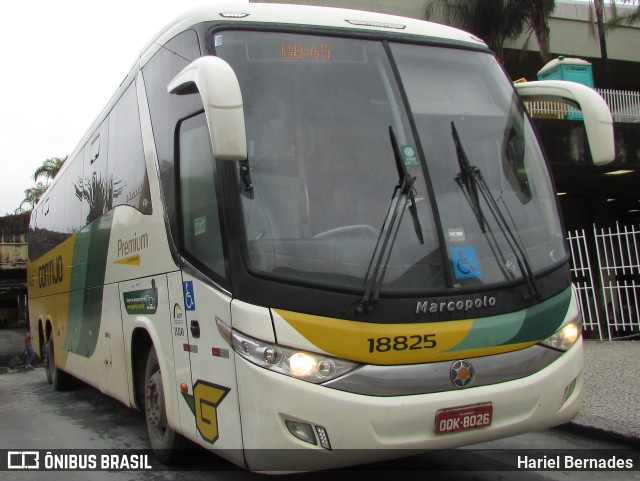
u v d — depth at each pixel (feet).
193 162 14.60
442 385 12.12
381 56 14.87
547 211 14.88
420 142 13.94
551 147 43.29
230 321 12.42
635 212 78.79
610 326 34.73
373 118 13.93
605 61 73.36
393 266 12.39
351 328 11.73
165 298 16.01
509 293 13.08
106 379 22.08
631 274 34.06
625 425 18.45
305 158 13.17
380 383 11.72
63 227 31.12
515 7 69.41
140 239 18.17
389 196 13.10
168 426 16.70
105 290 22.21
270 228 12.44
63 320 30.48
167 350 15.90
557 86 16.63
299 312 11.76
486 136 14.89
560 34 80.59
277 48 14.20
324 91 13.93
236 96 11.79
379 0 66.74
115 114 22.06
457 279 12.74
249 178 12.76
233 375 12.40
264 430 11.71
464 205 13.60
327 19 15.20
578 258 37.32
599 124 15.62
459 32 16.81
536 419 13.07
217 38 14.08
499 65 16.74
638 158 45.39
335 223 12.64
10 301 166.20
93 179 25.03
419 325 12.13
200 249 14.01
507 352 12.86
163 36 17.31
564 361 13.57
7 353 110.32
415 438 11.85
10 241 114.62
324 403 11.46
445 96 14.97
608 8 77.97
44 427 24.57
